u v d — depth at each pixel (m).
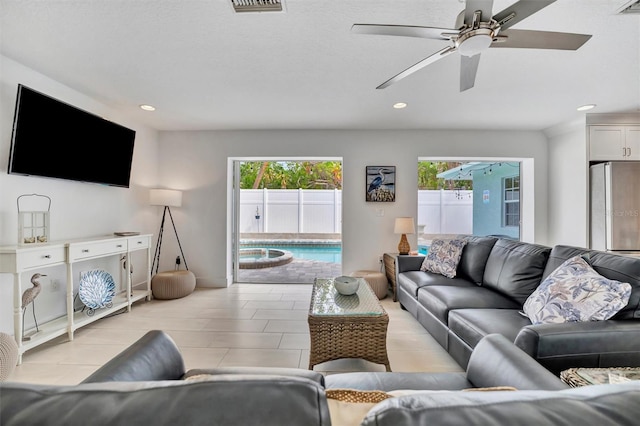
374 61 2.38
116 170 3.38
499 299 2.31
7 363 1.58
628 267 1.64
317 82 2.77
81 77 2.67
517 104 3.35
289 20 1.86
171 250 4.40
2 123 2.35
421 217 7.81
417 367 2.17
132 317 3.13
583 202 3.81
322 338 2.01
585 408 0.43
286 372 1.27
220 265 4.39
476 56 1.79
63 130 2.72
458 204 7.78
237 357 2.30
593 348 1.38
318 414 0.45
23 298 2.23
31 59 2.36
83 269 3.12
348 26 1.93
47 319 2.70
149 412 0.44
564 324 1.45
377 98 3.17
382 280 3.84
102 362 2.21
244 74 2.61
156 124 4.08
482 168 6.67
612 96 3.12
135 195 3.91
